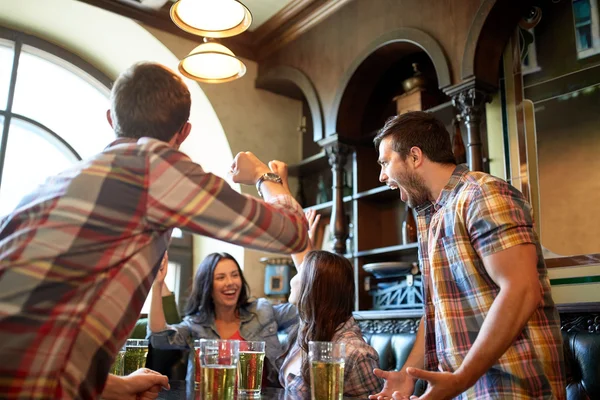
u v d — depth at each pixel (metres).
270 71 4.32
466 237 1.33
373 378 1.62
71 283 0.90
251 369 1.45
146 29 3.95
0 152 3.83
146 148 1.02
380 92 3.97
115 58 4.29
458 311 1.34
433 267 1.40
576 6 2.71
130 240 0.97
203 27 2.11
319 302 1.73
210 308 2.69
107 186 0.96
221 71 2.45
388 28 3.46
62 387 0.90
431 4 3.18
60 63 4.17
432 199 1.51
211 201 1.01
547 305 1.32
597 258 2.44
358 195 3.67
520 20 2.92
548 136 2.72
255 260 4.19
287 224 1.10
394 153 1.51
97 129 4.41
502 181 1.34
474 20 2.87
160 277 2.50
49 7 3.79
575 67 2.67
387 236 3.72
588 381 1.91
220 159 4.28
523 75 2.88
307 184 4.51
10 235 0.93
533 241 1.25
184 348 2.64
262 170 1.27
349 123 3.76
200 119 4.34
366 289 3.48
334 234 3.57
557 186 2.64
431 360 1.49
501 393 1.25
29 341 0.87
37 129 4.05
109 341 0.95
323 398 1.11
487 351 1.14
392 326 2.96
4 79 3.92
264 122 4.44
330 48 3.87
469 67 2.86
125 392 1.17
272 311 2.77
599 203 2.48
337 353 1.14
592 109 2.58
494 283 1.29
